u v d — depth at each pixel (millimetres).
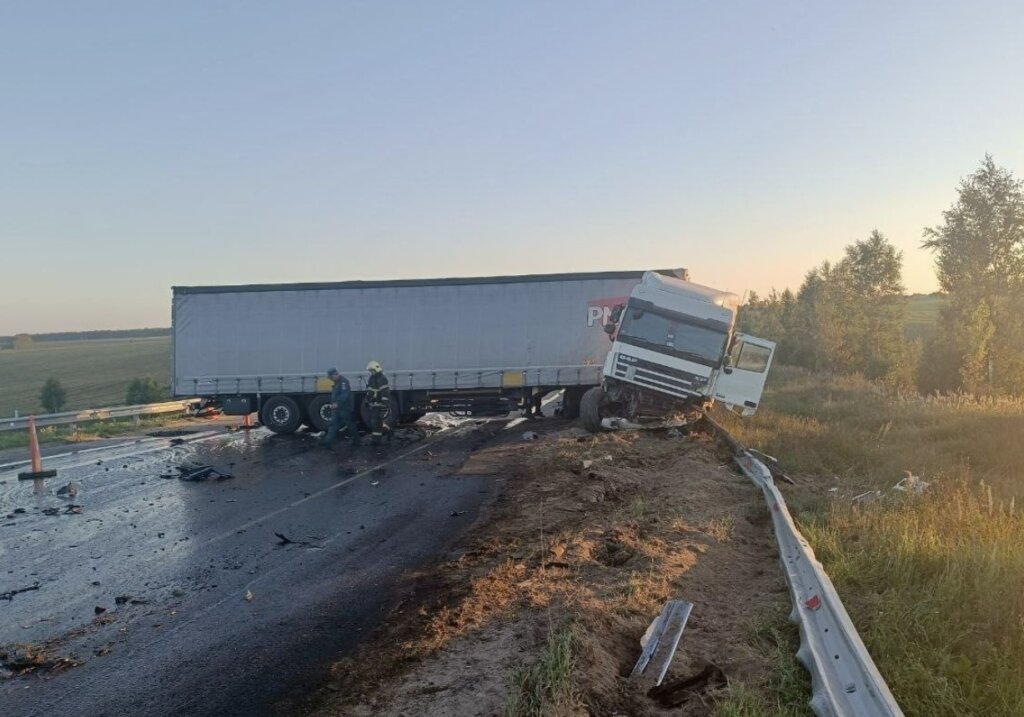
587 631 4691
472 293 18844
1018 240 30859
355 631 5504
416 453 14938
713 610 5438
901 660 4367
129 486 12133
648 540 7027
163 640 5562
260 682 4723
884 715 3340
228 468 13812
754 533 7707
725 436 13586
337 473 12898
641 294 15172
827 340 35188
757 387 15000
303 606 6176
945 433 13914
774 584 6012
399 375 18797
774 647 4750
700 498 8945
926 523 6969
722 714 3779
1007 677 4148
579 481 10367
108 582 7082
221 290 19016
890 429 15008
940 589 5262
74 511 10266
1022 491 9078
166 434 20078
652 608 5324
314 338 18938
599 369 18750
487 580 6195
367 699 4316
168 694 4633
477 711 3918
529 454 13625
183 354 19094
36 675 5012
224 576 7156
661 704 4090
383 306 18906
